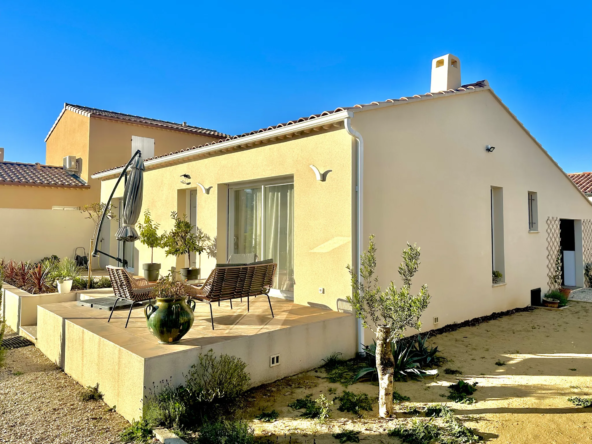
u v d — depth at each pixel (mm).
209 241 9805
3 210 14078
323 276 7184
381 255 7043
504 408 4711
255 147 8633
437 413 4566
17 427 4422
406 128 7691
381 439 4027
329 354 6367
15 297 8750
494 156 10117
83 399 5156
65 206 16219
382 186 7129
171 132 18703
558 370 6055
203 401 4539
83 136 16922
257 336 5453
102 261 15453
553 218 12492
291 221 8305
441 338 7801
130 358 4594
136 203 8227
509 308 10375
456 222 8789
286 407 4797
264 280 6793
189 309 5164
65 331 6324
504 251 10312
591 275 14234
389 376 4539
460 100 9094
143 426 4211
